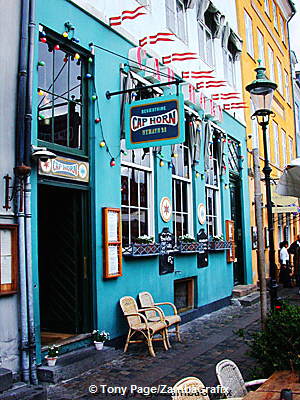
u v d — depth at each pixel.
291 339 4.45
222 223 13.06
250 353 4.88
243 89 15.95
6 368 5.23
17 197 5.64
